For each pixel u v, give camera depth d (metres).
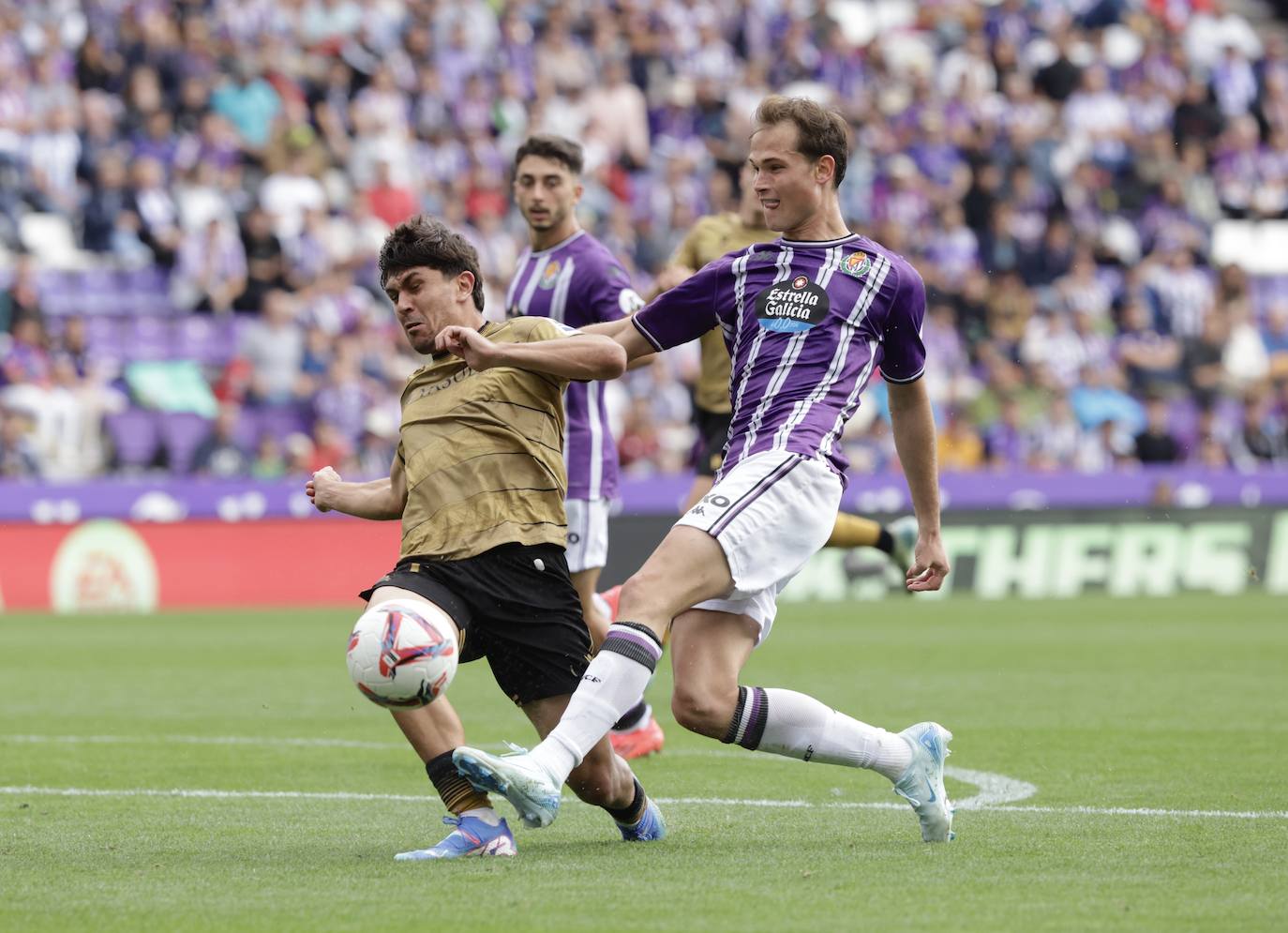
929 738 17.48
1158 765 24.31
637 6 86.12
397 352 69.56
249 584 61.75
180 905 14.42
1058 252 82.50
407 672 15.75
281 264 70.88
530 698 17.31
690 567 16.39
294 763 24.98
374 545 63.72
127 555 60.25
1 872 16.12
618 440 67.44
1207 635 49.31
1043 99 90.19
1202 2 99.12
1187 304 82.00
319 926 13.49
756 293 17.69
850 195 82.19
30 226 69.94
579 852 17.09
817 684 36.72
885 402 72.25
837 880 15.42
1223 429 78.06
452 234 17.41
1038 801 20.84
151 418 64.38
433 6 81.44
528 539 16.89
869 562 67.62
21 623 54.41
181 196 71.50
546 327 17.47
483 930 13.28
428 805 20.92
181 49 74.62
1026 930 13.18
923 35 93.56
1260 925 13.41
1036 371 75.06
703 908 14.09
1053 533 68.19
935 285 78.75
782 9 90.50
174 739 27.94
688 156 83.44
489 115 79.56
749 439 17.31
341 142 76.31
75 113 71.62
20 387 62.59
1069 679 37.59
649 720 25.61
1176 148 90.12
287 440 66.38
